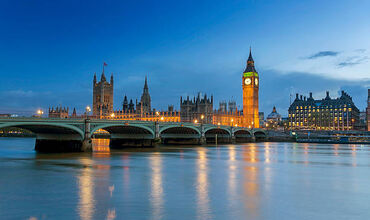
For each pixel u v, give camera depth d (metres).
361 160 87.75
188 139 166.12
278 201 37.84
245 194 41.31
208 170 63.88
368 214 32.97
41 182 48.69
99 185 46.62
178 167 68.25
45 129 100.00
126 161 79.12
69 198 38.56
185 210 33.75
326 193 42.34
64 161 77.50
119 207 34.66
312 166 72.44
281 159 89.38
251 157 95.19
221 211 33.56
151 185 46.84
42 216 31.48
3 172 58.59
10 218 30.88
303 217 31.91
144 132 131.88
